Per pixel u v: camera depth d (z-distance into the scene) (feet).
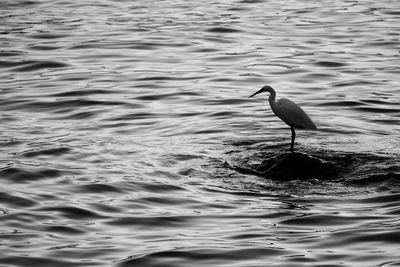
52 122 67.31
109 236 43.47
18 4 121.80
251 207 47.47
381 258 39.83
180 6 119.75
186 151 57.98
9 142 61.16
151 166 54.75
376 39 95.50
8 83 79.41
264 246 41.55
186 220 45.68
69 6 120.47
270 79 79.66
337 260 39.70
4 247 41.73
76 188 50.67
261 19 108.78
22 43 95.61
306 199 48.60
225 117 67.72
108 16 112.27
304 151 56.54
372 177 51.03
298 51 90.63
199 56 89.51
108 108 70.85
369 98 72.49
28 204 47.96
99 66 85.46
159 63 86.63
